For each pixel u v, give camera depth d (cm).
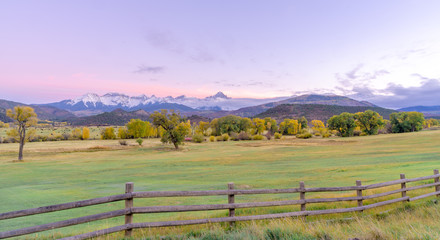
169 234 648
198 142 10756
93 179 3259
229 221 735
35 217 1400
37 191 2394
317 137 12375
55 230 1105
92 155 6856
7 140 10950
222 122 13912
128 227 623
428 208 930
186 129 8169
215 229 632
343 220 816
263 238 567
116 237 638
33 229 510
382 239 550
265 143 9494
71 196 2088
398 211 939
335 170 2922
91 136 15688
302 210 838
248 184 2300
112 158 6116
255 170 3459
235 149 7631
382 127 11675
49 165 4991
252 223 708
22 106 6006
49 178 3481
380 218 864
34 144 10181
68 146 9219
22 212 495
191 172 3581
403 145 6212
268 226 668
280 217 785
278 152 6344
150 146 8938
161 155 6575
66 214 1454
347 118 11700
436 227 636
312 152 5947
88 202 564
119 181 2997
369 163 3416
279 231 610
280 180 2442
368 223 698
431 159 3369
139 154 6962
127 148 8425
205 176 3119
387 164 3041
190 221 689
